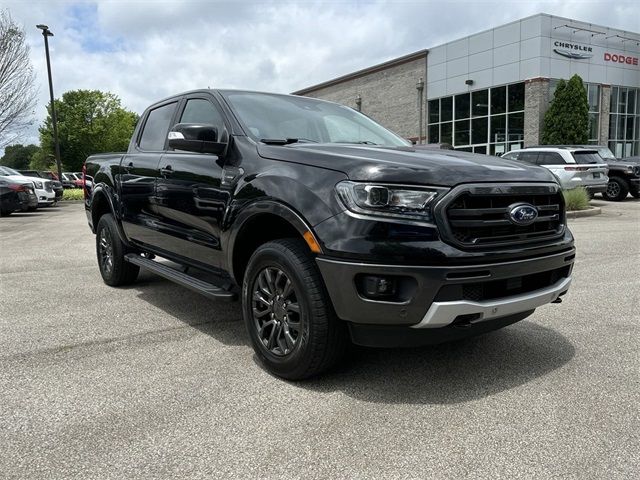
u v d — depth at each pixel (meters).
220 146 3.77
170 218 4.45
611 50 27.55
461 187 2.83
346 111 4.87
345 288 2.86
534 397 3.03
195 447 2.52
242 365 3.54
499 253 2.89
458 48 29.16
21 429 2.70
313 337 3.04
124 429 2.69
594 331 4.19
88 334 4.21
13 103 22.44
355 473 2.30
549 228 3.31
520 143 26.53
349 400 3.00
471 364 3.52
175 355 3.73
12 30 22.17
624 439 2.57
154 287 5.86
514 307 3.00
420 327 2.81
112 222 5.63
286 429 2.68
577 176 15.30
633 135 29.59
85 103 64.81
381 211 2.81
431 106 31.33
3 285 6.02
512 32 26.31
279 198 3.18
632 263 6.89
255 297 3.43
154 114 5.31
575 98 24.34
